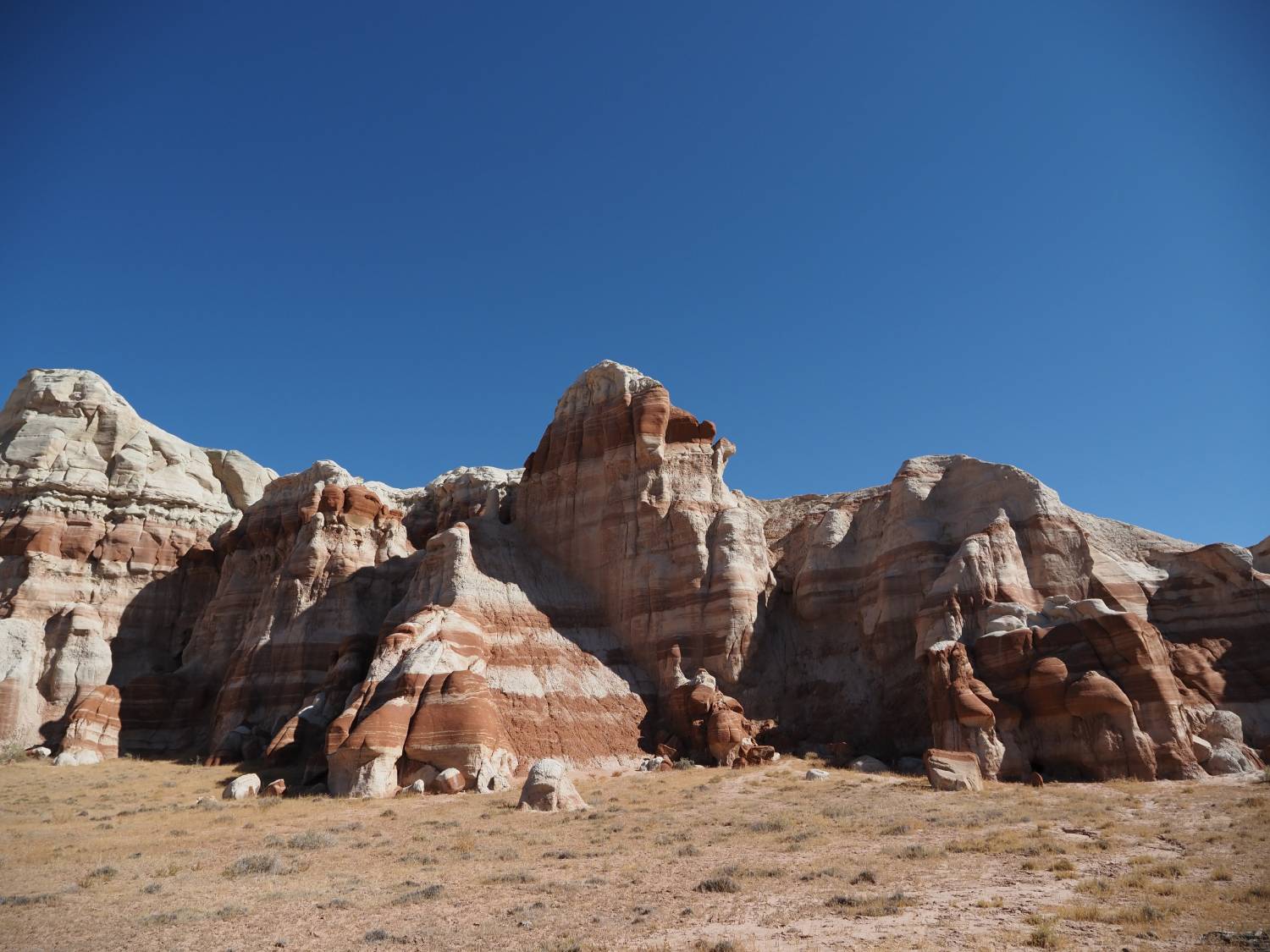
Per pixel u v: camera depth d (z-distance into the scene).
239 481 88.44
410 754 38.00
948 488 51.22
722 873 19.50
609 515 55.59
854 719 46.91
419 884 19.42
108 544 72.69
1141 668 36.25
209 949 14.52
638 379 59.38
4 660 61.19
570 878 19.69
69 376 81.56
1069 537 45.12
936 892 17.17
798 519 65.25
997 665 38.81
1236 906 14.98
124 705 60.03
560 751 43.25
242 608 65.88
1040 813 26.59
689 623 49.69
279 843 25.75
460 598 49.25
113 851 24.84
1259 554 46.03
